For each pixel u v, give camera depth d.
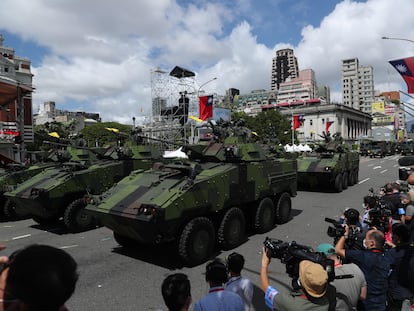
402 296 4.00
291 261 3.23
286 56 174.00
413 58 10.54
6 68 30.27
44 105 121.19
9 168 13.11
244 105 121.81
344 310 3.28
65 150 13.54
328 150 18.73
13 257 1.53
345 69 99.50
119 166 11.70
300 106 86.12
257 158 9.36
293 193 11.06
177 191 6.86
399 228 4.16
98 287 5.95
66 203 10.23
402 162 4.61
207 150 9.05
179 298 2.77
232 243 8.04
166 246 8.34
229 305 3.20
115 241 8.90
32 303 1.38
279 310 3.06
